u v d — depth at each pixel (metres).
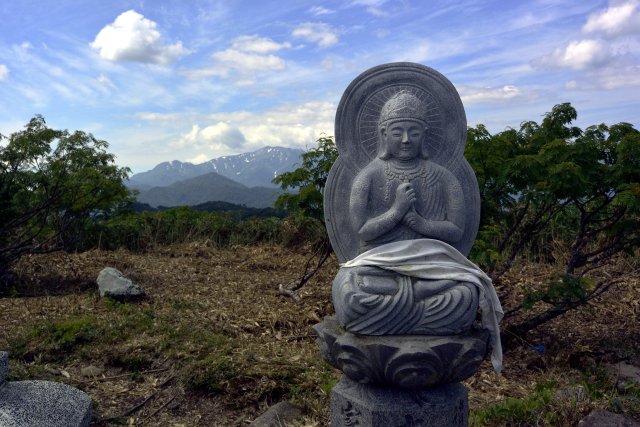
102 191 7.96
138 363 4.54
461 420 2.89
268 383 4.01
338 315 2.90
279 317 6.15
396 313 2.73
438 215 3.06
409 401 2.75
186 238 12.95
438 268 2.87
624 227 5.11
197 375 4.18
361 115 3.23
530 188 4.88
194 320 5.85
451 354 2.65
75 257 9.32
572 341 5.35
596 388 3.70
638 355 4.84
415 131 3.00
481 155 4.95
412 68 3.21
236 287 8.09
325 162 6.28
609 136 5.09
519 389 4.20
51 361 4.62
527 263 8.67
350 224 3.22
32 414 3.14
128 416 3.70
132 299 6.74
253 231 13.19
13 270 7.82
